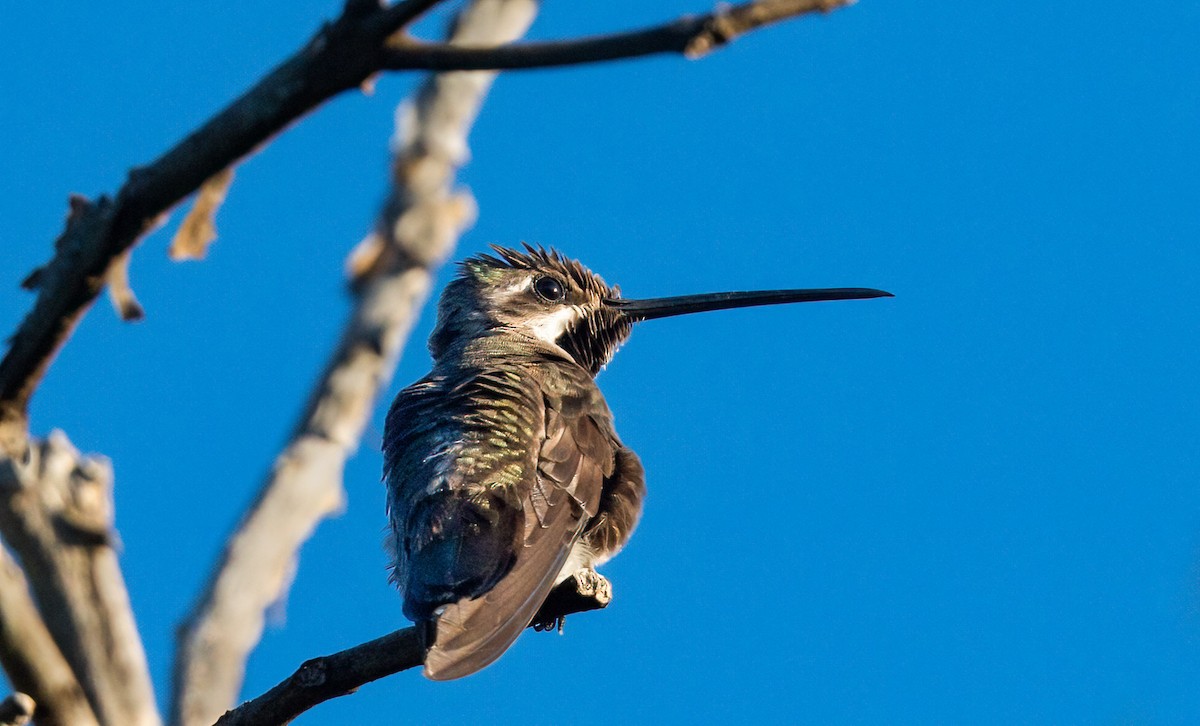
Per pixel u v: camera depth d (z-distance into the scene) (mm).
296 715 8766
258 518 11875
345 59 6320
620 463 12070
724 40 5695
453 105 14992
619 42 5836
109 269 7230
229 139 6648
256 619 11320
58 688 7332
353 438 12852
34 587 7809
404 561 10562
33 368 7531
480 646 9219
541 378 12344
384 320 13617
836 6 5734
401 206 14305
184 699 10695
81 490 8062
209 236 8586
